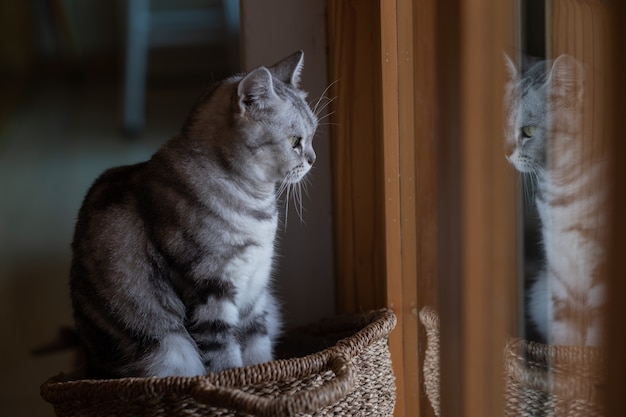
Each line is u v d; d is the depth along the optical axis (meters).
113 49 6.43
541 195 1.16
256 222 1.66
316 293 2.19
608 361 0.83
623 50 0.77
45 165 4.13
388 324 1.68
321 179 2.14
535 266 1.16
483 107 1.02
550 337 1.11
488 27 1.01
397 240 1.87
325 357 1.49
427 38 1.38
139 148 4.31
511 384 1.11
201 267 1.60
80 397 1.45
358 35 1.97
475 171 1.03
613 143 0.81
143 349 1.64
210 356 1.63
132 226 1.64
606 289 0.84
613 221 0.81
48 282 3.17
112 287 1.64
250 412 1.28
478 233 1.04
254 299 1.75
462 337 1.11
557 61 1.16
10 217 3.57
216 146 1.64
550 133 1.16
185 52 5.64
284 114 1.66
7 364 2.52
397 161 1.85
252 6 2.07
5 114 5.17
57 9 6.12
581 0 1.03
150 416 1.42
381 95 1.84
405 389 1.84
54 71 6.37
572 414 1.02
